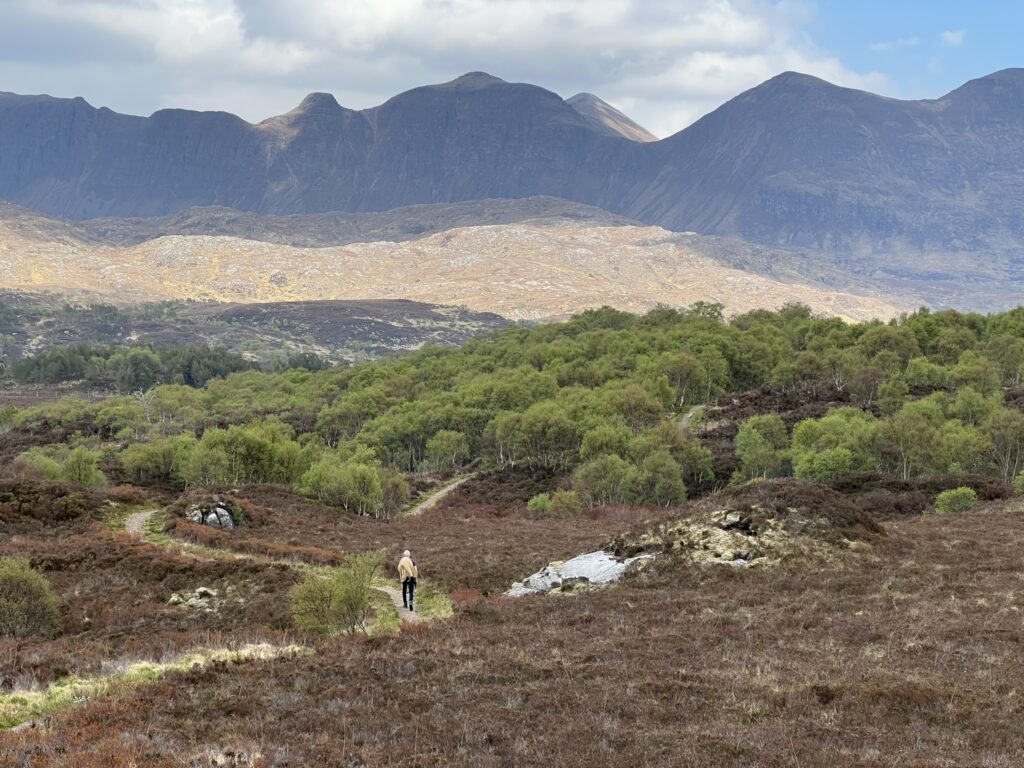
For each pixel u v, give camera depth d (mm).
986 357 144875
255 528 71062
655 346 194500
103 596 46344
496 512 100438
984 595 32219
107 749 17141
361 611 33562
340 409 167750
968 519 54531
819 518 41312
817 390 155000
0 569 37406
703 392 161000
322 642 29391
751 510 41938
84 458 95062
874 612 30469
